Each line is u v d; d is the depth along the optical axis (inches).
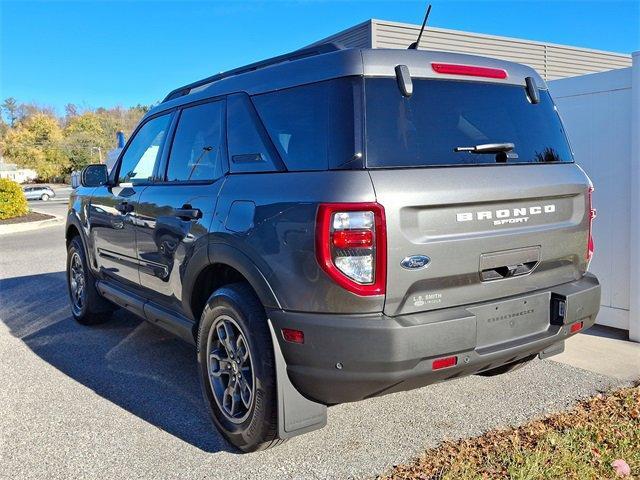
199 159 151.3
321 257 105.2
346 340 105.0
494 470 115.0
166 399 161.6
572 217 133.0
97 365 191.0
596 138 207.3
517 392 157.0
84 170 198.2
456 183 111.7
